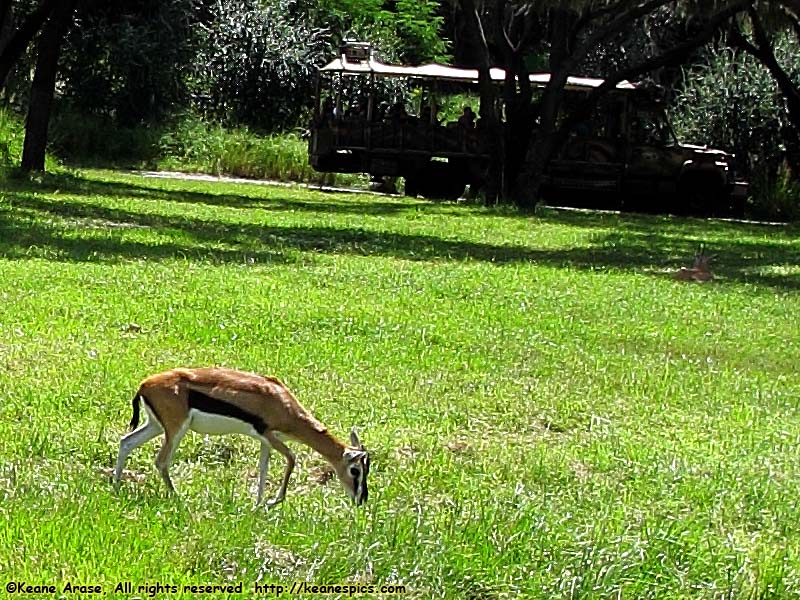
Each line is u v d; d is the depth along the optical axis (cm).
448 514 667
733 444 957
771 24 3628
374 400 998
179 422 662
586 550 618
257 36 4344
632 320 1521
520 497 730
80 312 1252
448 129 3653
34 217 2098
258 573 555
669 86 4356
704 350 1370
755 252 2516
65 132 3856
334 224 2489
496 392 1069
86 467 745
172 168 3938
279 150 4031
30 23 2772
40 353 1055
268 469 780
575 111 3325
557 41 3306
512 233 2580
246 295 1438
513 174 3425
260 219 2475
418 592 561
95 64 4078
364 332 1283
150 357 1072
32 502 626
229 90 4338
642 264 2158
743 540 724
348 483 681
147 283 1469
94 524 592
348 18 4803
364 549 585
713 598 602
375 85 3850
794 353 1395
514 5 3422
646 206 3784
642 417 1034
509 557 604
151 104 4128
